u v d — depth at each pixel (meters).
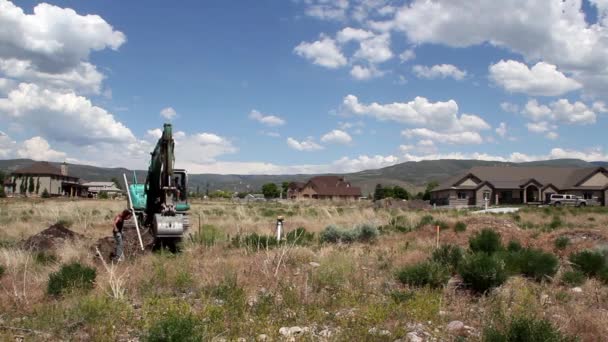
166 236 15.09
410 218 29.03
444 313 7.89
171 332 6.16
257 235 16.78
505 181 74.00
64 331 7.07
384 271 11.59
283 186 134.00
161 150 15.59
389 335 6.76
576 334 6.79
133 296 9.00
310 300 8.56
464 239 17.89
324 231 19.28
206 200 91.88
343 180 119.56
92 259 13.65
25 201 69.94
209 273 10.59
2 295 9.03
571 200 62.66
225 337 6.82
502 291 9.07
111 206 48.62
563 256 14.27
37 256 13.71
